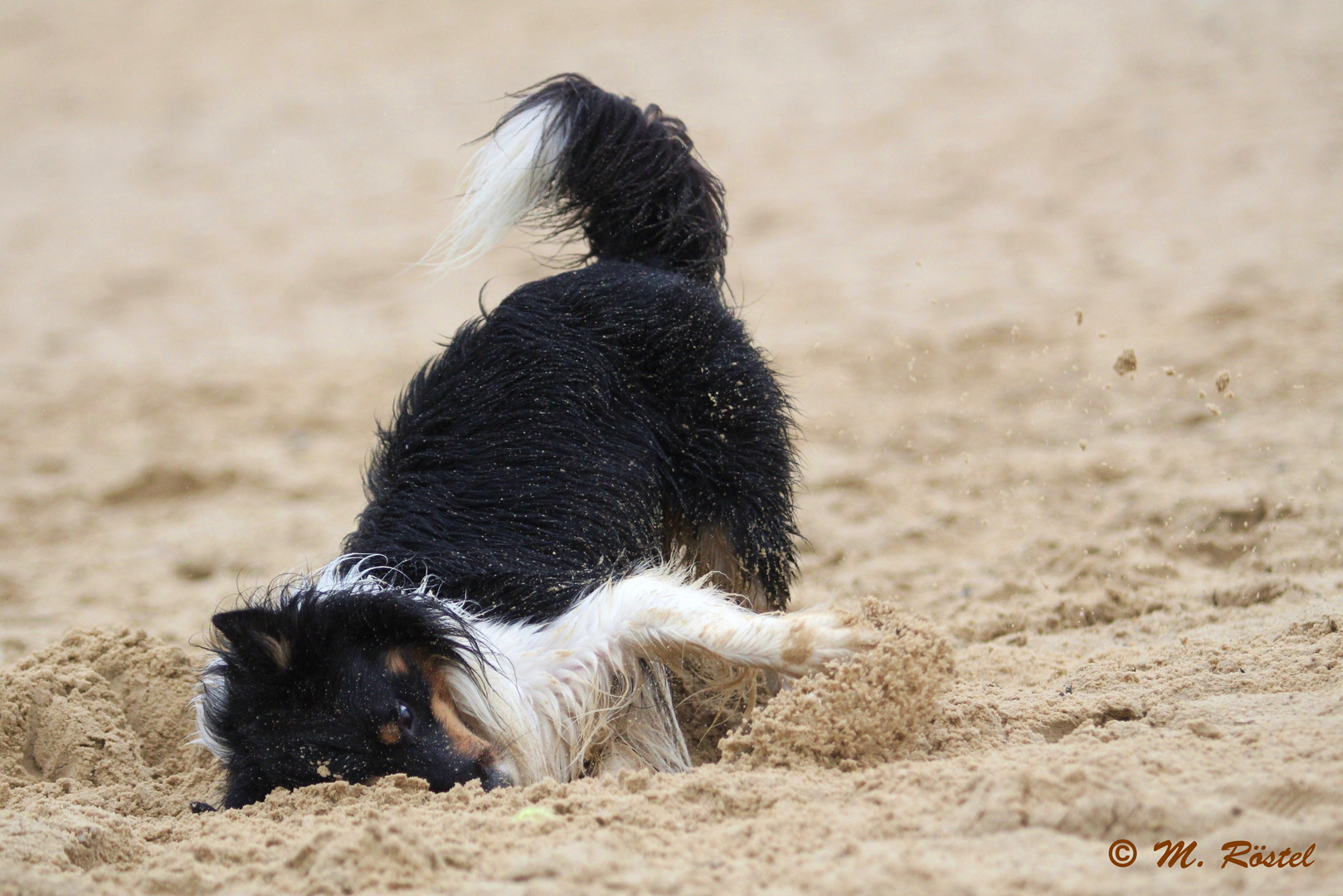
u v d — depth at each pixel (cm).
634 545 823
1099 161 2703
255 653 702
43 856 594
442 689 730
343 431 1883
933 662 716
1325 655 748
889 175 2827
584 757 778
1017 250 2305
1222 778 553
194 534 1502
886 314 2069
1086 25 3722
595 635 765
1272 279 1944
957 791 579
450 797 658
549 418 824
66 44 5056
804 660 729
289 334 2406
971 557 1215
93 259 2973
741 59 3888
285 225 3091
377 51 4588
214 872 570
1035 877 480
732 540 869
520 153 963
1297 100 2862
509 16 4816
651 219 984
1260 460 1322
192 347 2361
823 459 1555
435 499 812
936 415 1656
